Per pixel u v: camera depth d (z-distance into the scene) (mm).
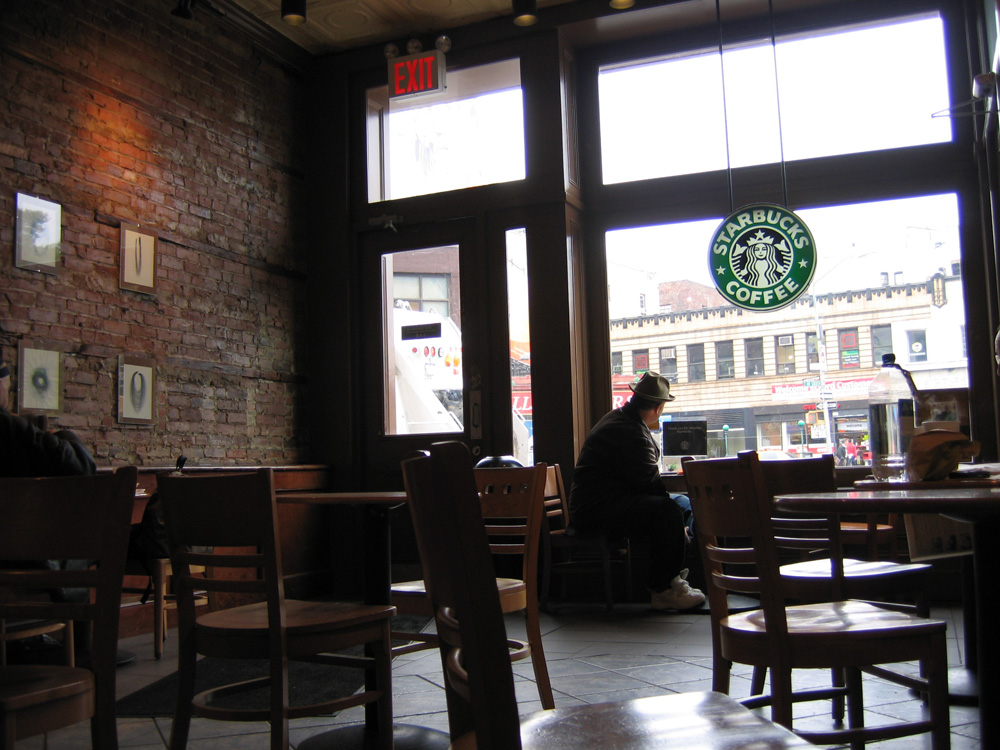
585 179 6273
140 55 5242
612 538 5203
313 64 6703
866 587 2602
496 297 6125
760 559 1841
